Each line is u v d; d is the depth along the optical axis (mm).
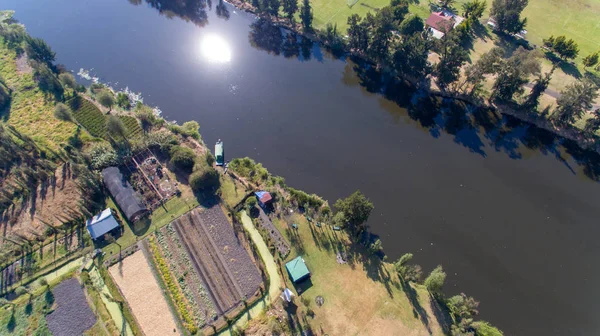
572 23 148750
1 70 131500
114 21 160000
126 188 94500
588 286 87625
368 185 103812
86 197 93500
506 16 138000
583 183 107062
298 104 125688
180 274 82312
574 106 109375
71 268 83062
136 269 83000
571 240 95250
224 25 156750
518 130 118875
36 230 89188
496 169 109500
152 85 130500
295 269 81250
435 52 130875
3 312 76188
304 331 75625
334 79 135500
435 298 81562
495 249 92625
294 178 104688
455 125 120375
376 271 85250
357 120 121688
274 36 152000
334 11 156250
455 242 93375
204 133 114938
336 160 109562
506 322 81875
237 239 88125
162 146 102875
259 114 121375
